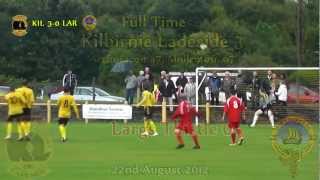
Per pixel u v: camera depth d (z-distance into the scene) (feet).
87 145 208.74
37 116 283.18
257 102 280.72
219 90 282.15
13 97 210.79
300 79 298.76
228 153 195.00
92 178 157.89
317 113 283.38
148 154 192.24
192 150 201.36
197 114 205.77
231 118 212.64
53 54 301.43
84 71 296.51
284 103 282.97
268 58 294.25
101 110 273.75
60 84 302.04
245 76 282.77
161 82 273.75
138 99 273.75
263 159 183.11
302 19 313.12
